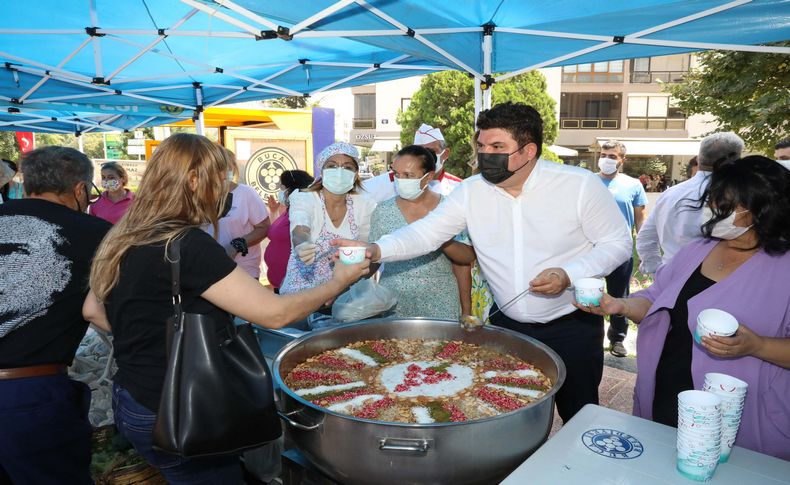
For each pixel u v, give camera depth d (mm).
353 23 3242
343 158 2678
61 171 1958
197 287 1361
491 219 2223
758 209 1429
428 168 2609
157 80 5738
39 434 1767
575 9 3273
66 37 4262
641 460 1238
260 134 7195
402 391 1859
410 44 3562
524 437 1440
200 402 1311
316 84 5715
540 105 17562
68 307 1840
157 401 1424
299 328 2652
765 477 1175
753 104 8492
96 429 2600
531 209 2125
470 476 1372
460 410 1698
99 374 3668
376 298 2520
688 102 10055
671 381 1746
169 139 1458
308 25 3008
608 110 27703
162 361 1420
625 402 3461
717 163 1575
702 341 1350
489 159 2025
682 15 3227
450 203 2311
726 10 2971
